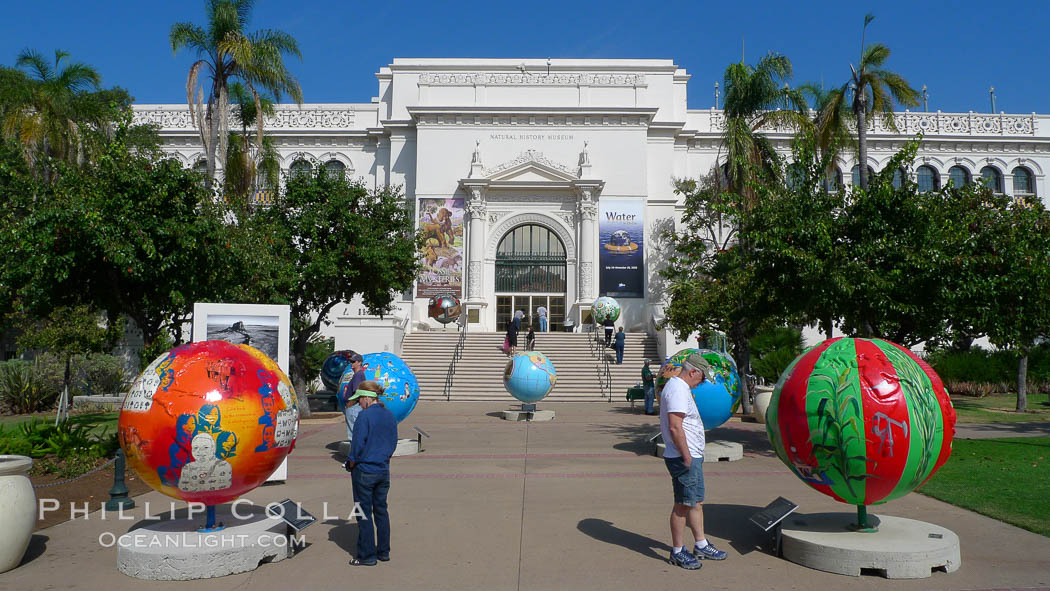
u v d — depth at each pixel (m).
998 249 11.50
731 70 24.69
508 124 37.31
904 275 11.15
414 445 12.44
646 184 37.19
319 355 25.94
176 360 6.04
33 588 5.56
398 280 20.80
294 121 39.34
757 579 5.64
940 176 39.31
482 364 27.25
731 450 11.58
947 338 12.67
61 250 11.10
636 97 38.31
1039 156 39.22
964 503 8.19
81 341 19.88
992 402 23.38
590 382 25.89
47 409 23.03
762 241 12.18
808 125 22.80
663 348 28.77
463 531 7.16
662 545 6.61
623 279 36.03
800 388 6.04
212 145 22.59
